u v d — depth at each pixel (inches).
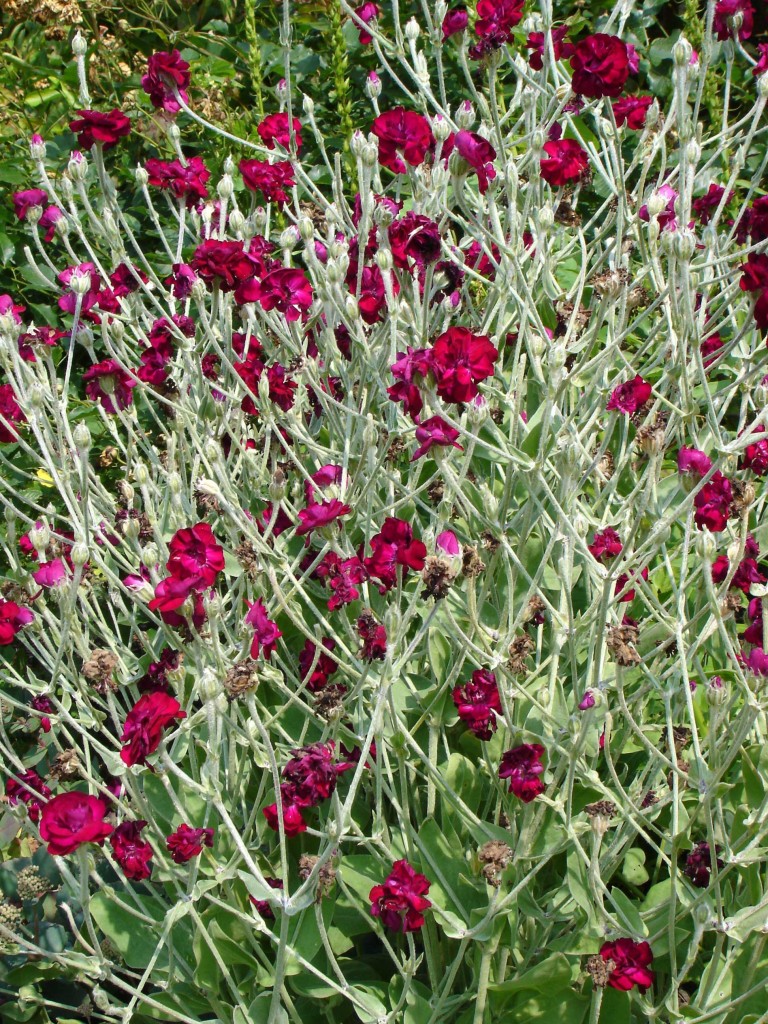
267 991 12.0
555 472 13.0
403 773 11.8
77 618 13.8
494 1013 11.7
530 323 15.6
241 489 15.8
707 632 11.6
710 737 10.8
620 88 13.6
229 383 16.2
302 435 13.9
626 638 10.5
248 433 16.2
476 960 12.0
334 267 13.5
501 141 15.6
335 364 15.6
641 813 11.5
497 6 14.9
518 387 13.8
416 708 13.2
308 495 14.5
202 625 11.2
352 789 10.1
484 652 11.9
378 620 13.4
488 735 11.7
